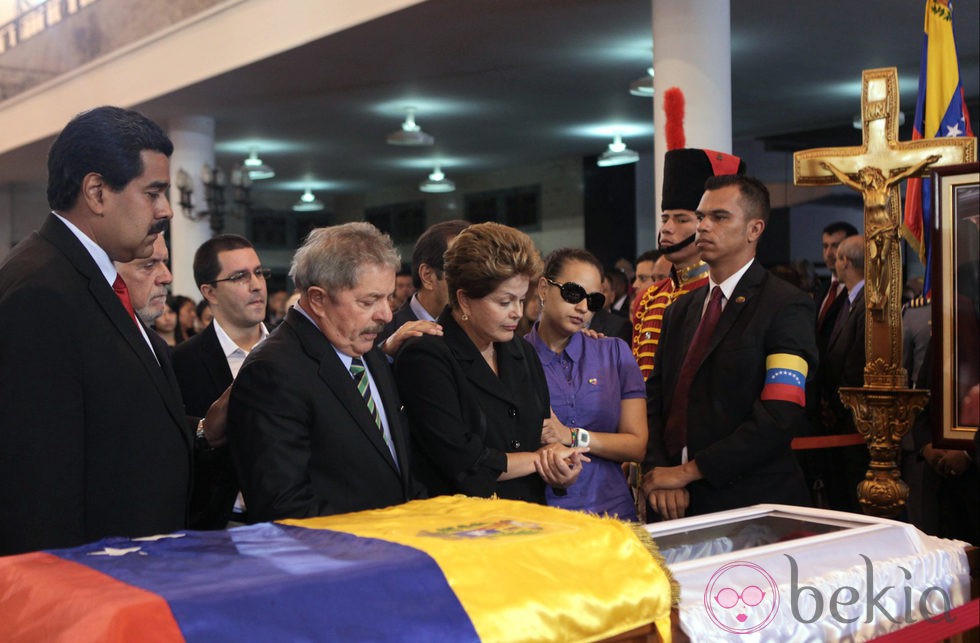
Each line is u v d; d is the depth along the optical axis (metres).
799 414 2.71
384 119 12.31
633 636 1.46
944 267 2.61
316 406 2.03
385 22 7.98
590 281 2.74
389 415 2.20
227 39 9.57
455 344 2.42
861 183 2.86
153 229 1.99
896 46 8.92
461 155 15.36
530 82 10.34
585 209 15.51
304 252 2.10
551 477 2.37
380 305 2.08
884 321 2.86
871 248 2.84
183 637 1.12
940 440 2.63
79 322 1.87
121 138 1.92
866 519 1.96
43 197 18.38
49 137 13.09
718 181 2.94
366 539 1.47
